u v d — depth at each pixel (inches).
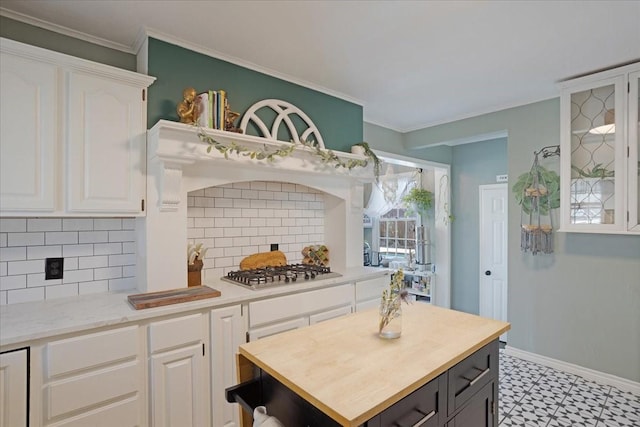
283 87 117.2
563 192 123.0
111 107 83.4
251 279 102.5
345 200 135.8
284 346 62.1
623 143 110.0
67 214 77.9
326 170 119.8
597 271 125.6
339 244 138.0
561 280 134.1
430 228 220.8
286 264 129.0
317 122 126.7
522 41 94.6
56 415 65.8
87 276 91.1
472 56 103.2
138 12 80.7
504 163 190.1
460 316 79.9
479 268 198.5
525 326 144.0
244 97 107.5
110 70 82.4
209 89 100.2
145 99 88.7
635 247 117.8
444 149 207.6
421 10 80.4
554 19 84.0
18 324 67.7
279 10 80.1
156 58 91.1
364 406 42.6
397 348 60.8
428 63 107.7
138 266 94.3
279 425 47.9
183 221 92.7
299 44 96.1
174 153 85.2
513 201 147.3
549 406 108.7
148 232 87.5
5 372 61.8
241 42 94.7
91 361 69.4
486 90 130.1
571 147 122.3
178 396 80.1
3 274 80.8
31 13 80.5
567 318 132.6
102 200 81.9
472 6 78.8
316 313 107.6
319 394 45.4
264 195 125.4
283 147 105.6
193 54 97.5
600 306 125.0
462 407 60.2
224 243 114.7
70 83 78.2
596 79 114.3
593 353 126.3
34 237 84.5
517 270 146.4
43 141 75.1
